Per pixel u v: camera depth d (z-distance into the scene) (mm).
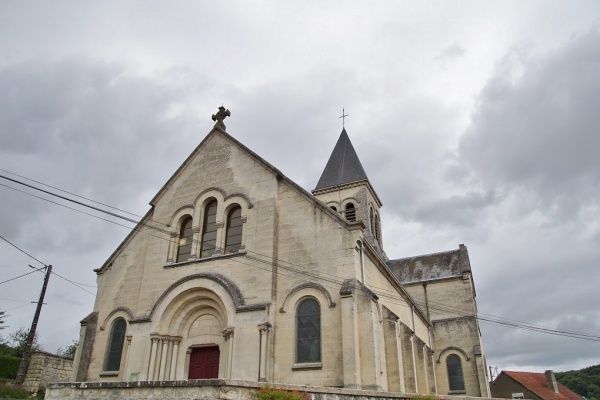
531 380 60375
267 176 23781
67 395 12281
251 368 19500
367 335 19000
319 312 20219
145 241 25656
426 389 29047
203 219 24859
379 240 50188
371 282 22688
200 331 22484
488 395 38500
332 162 52625
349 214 48250
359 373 18422
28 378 30422
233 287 21594
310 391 12766
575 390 93812
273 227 22359
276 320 20688
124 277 25250
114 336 24000
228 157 25484
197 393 10648
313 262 21156
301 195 22844
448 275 45250
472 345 40156
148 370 21406
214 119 27500
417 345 30562
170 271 23859
